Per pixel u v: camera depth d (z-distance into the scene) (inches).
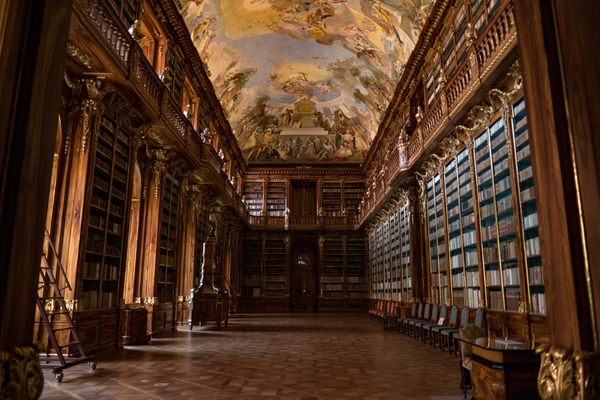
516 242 295.3
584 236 58.5
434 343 395.5
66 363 237.0
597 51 55.4
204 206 714.2
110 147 367.2
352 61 800.3
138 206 460.1
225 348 368.2
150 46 487.5
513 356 146.9
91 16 280.8
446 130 402.9
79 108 322.7
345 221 1032.2
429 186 524.1
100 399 192.9
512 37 270.2
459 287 415.8
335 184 1066.1
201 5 577.0
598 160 55.5
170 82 508.4
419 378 245.8
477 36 358.0
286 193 1060.5
